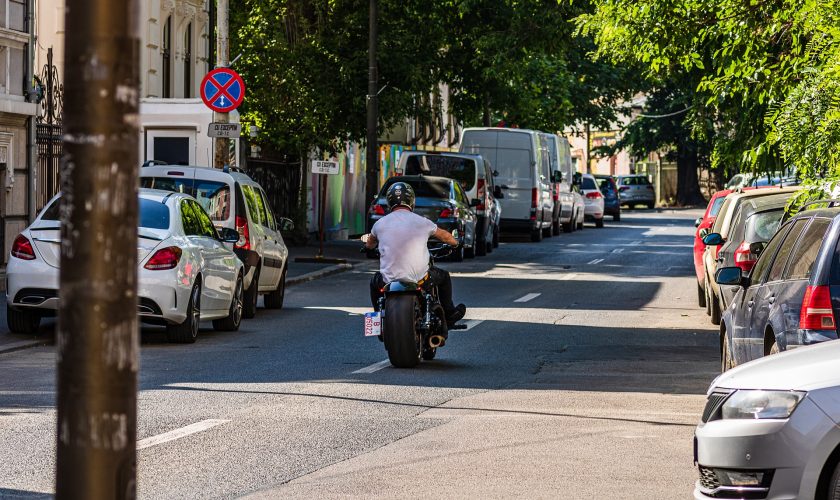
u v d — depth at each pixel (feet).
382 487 57.06
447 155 261.24
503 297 165.68
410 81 265.95
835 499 45.01
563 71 428.97
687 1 126.41
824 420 45.03
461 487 57.21
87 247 26.18
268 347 112.47
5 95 164.04
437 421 74.74
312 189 306.55
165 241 112.78
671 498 55.52
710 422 47.78
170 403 80.43
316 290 178.19
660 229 390.01
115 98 26.25
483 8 288.51
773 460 45.47
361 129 270.46
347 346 113.29
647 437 70.23
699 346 116.06
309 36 259.60
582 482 58.54
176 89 260.62
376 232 100.48
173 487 56.54
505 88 302.66
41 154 178.50
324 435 69.77
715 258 134.00
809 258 70.95
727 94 127.03
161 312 111.75
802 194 88.99
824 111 91.61
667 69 152.25
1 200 165.27
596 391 87.76
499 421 74.95
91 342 26.18
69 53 26.27
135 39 26.53
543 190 318.45
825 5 96.73
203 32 277.23
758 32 118.42
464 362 103.09
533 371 98.12
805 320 66.49
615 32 134.00
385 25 268.21
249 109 252.21
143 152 198.49
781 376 46.60
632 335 124.47
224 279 123.44
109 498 26.21
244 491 55.93
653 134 605.31
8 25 166.50
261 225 146.20
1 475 58.44
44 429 70.18
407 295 98.43
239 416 75.66
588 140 635.25
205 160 197.77
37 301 112.98
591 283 190.39
